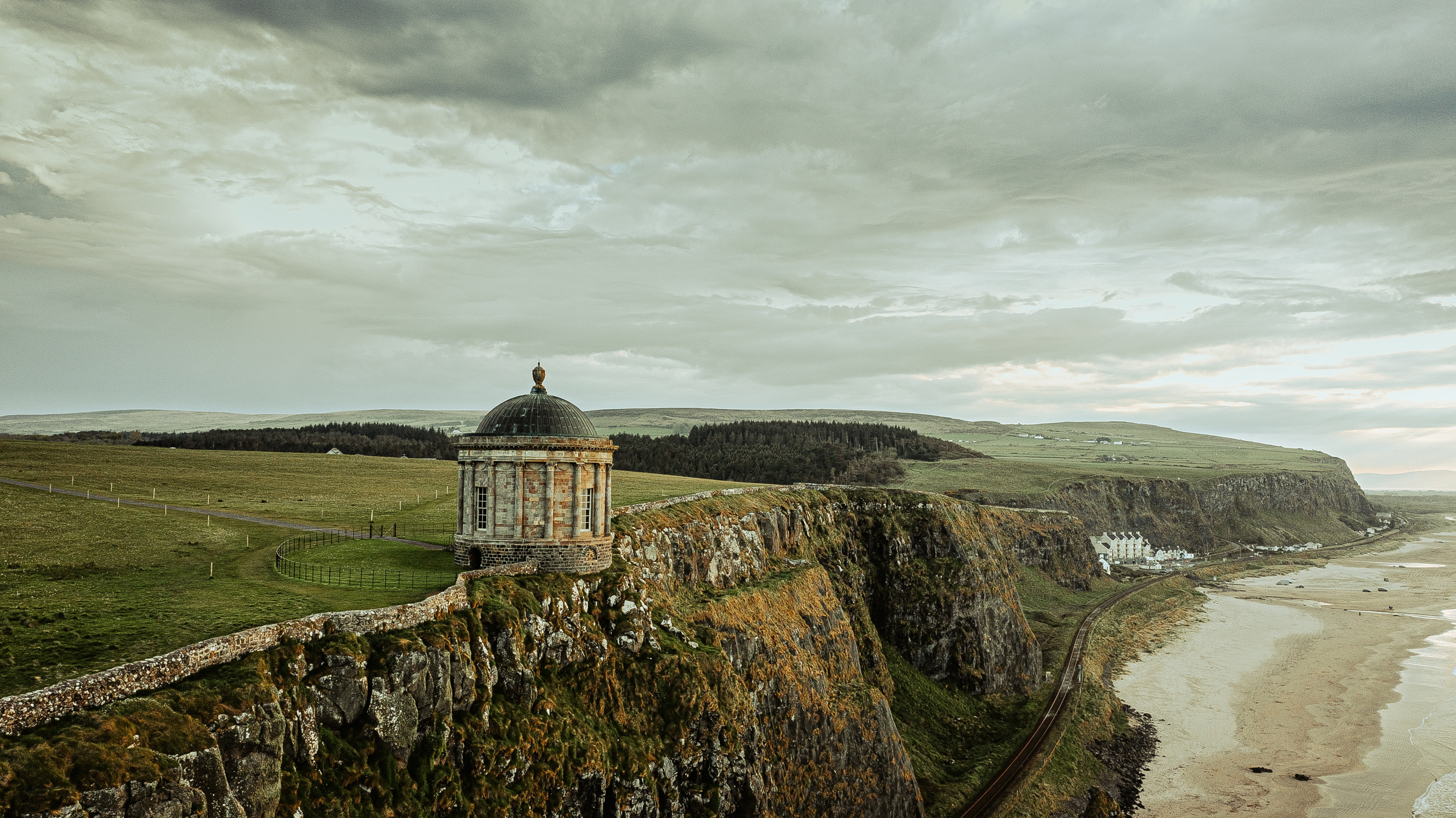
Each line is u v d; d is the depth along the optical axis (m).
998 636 119.69
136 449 144.75
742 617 77.06
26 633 41.66
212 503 96.81
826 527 122.44
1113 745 102.56
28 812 27.06
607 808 51.44
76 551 63.59
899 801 79.44
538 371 64.94
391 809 39.25
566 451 60.75
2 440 140.75
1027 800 84.56
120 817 28.95
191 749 31.83
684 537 84.56
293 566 62.00
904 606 120.06
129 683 32.72
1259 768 95.69
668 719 57.94
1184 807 86.31
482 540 60.62
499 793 45.06
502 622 51.28
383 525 87.56
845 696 83.00
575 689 54.66
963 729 104.88
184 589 52.84
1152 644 152.62
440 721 43.34
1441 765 95.06
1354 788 89.44
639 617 61.28
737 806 59.31
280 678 37.91
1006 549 173.50
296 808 35.62
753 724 63.25
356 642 41.53
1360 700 119.19
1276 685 127.44
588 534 62.56
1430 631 162.88
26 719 29.44
